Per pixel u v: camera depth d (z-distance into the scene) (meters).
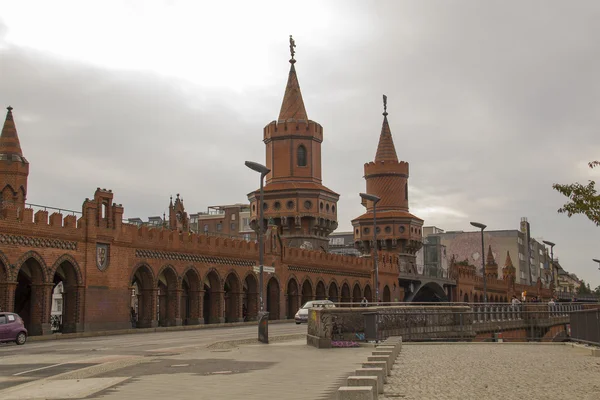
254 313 71.25
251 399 15.47
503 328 48.66
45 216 47.88
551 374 20.05
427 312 38.50
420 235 111.88
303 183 87.69
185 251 60.94
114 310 53.09
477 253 180.62
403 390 16.34
